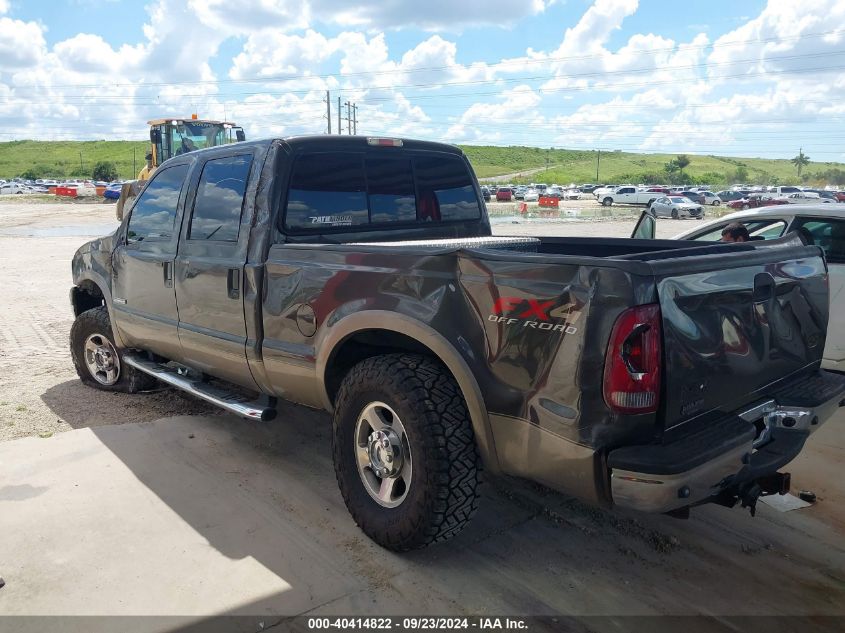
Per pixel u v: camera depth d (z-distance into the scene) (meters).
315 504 3.75
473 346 2.86
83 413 5.09
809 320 3.39
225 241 4.02
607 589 3.01
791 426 3.12
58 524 3.49
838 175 151.88
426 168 4.62
